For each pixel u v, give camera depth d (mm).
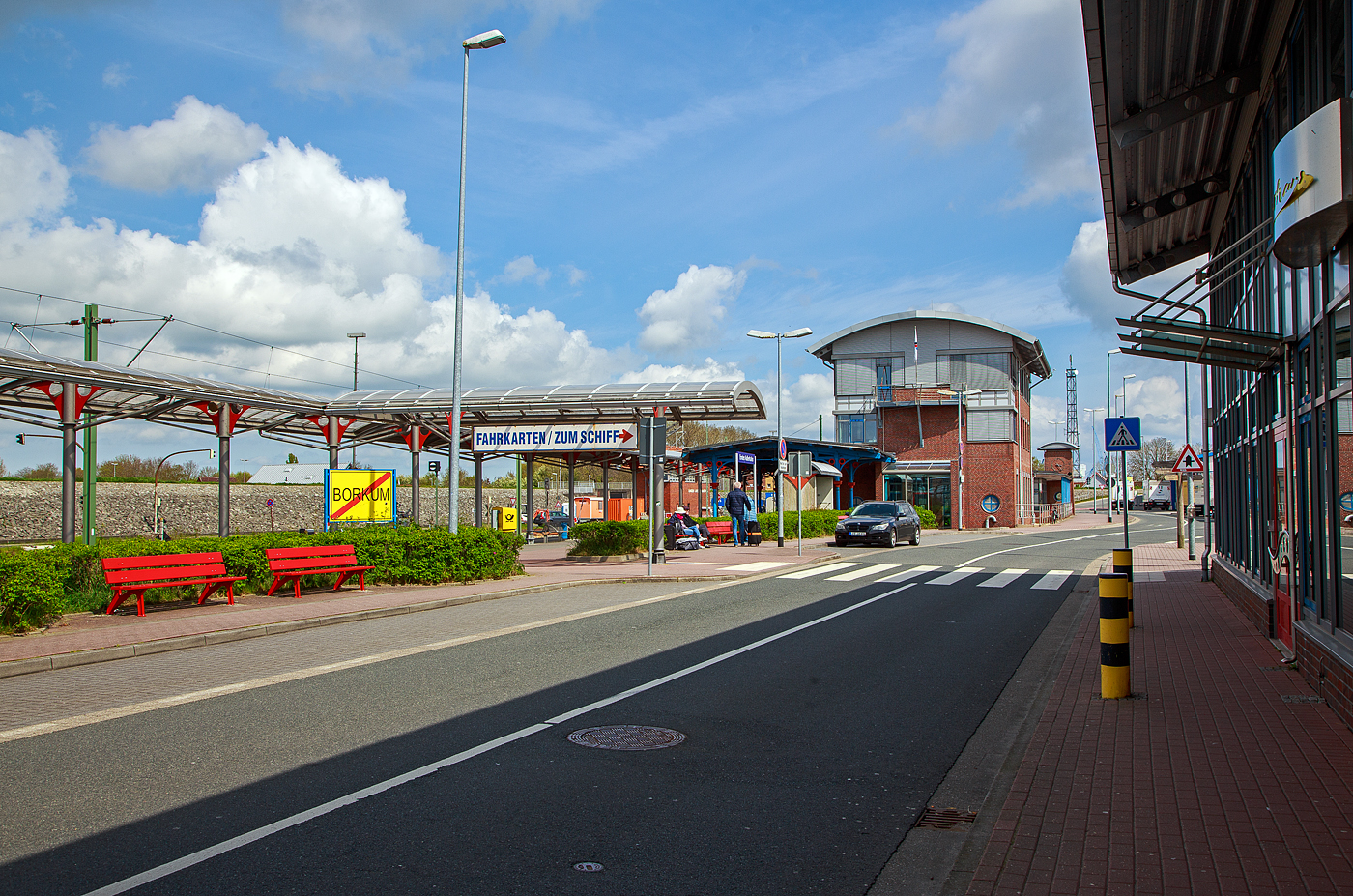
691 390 28438
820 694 8172
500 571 18469
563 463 40094
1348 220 6156
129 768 5922
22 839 4691
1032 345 55750
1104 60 8148
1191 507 24266
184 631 11219
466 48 19250
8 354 20156
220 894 4035
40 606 11328
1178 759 5887
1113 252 13250
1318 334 7578
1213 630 11297
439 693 8180
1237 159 10844
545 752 6312
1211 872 4098
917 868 4391
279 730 6902
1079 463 102562
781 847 4641
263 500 50719
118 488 43469
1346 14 6309
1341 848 4348
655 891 4094
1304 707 7230
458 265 19078
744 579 19188
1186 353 10672
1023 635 11586
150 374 24016
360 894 4039
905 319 55375
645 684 8555
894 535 30406
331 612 13102
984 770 5969
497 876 4242
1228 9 7969
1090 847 4430
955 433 54031
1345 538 6938
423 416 31125
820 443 43594
